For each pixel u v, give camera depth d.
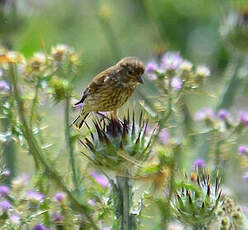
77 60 9.92
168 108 10.30
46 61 9.54
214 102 17.14
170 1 26.22
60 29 25.94
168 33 26.08
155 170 8.09
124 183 9.42
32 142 8.72
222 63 24.25
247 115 12.39
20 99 8.70
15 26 14.04
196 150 12.39
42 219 9.68
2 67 9.20
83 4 27.06
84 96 11.51
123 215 9.39
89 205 8.90
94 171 10.83
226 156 12.26
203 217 9.49
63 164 9.59
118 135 9.40
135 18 26.66
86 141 9.51
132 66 11.68
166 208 8.19
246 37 15.72
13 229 9.38
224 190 10.38
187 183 8.77
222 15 16.30
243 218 9.91
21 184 9.88
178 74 10.82
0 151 10.00
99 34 25.91
